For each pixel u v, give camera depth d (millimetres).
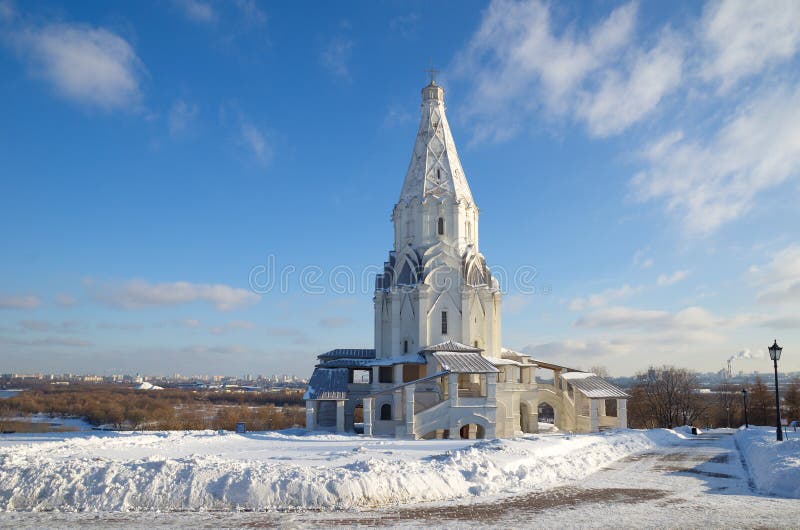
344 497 23297
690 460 36500
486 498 24438
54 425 136250
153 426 122062
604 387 68062
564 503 23438
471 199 75375
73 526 20391
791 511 21828
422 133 76750
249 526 20109
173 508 22859
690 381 117062
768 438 44875
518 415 65688
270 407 176625
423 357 66250
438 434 61062
